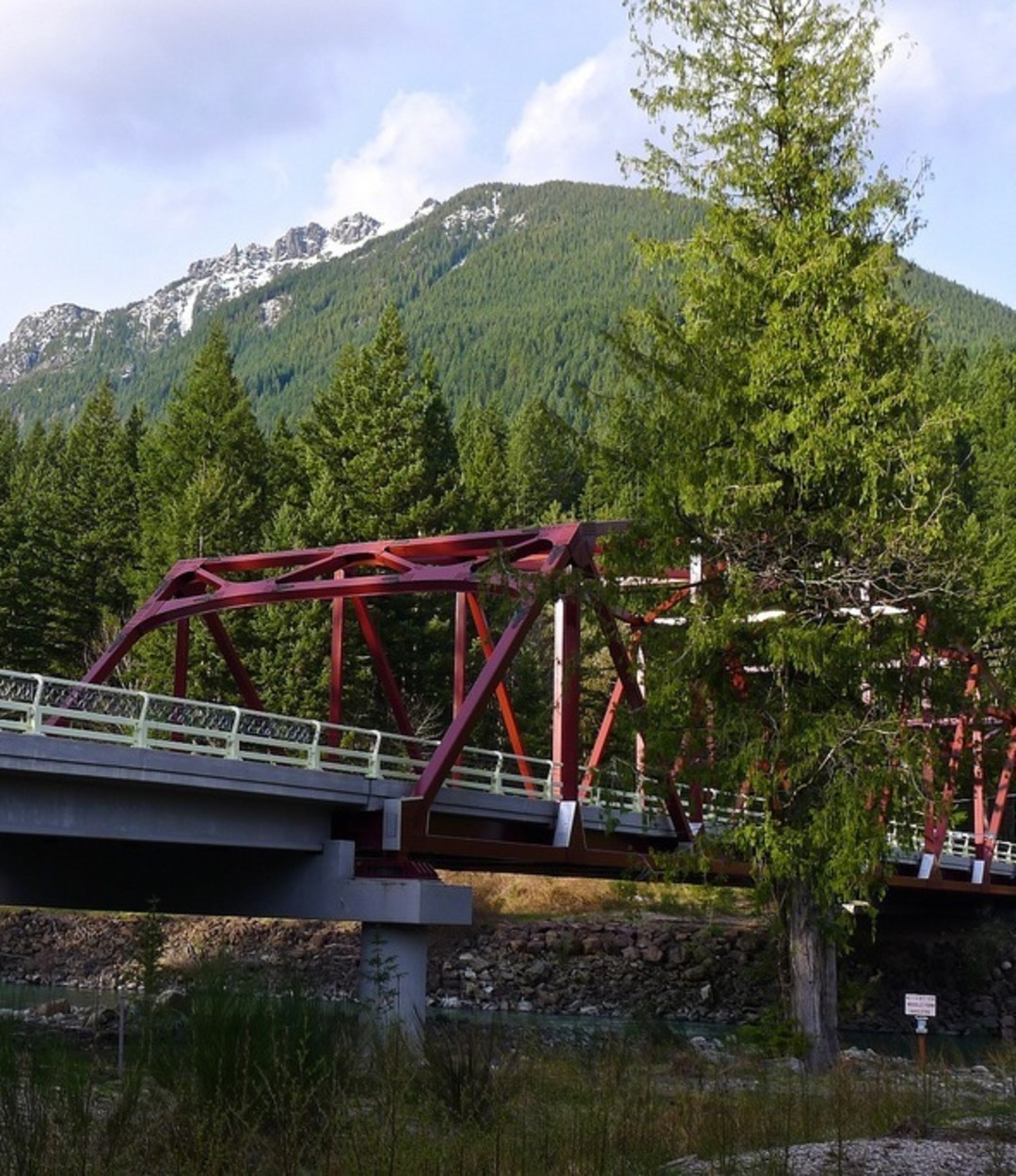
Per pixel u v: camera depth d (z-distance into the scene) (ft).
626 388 84.74
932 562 81.00
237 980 44.52
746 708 82.23
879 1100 55.72
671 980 161.68
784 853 81.30
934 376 87.61
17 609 237.25
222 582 126.52
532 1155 37.35
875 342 80.28
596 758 118.93
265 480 260.62
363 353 229.66
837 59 84.02
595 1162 37.63
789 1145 43.98
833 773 81.82
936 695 84.38
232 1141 34.58
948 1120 52.37
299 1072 37.42
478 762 210.79
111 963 167.73
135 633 123.34
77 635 239.50
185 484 247.70
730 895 116.88
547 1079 51.78
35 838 92.99
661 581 85.76
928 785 83.97
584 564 110.42
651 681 83.61
